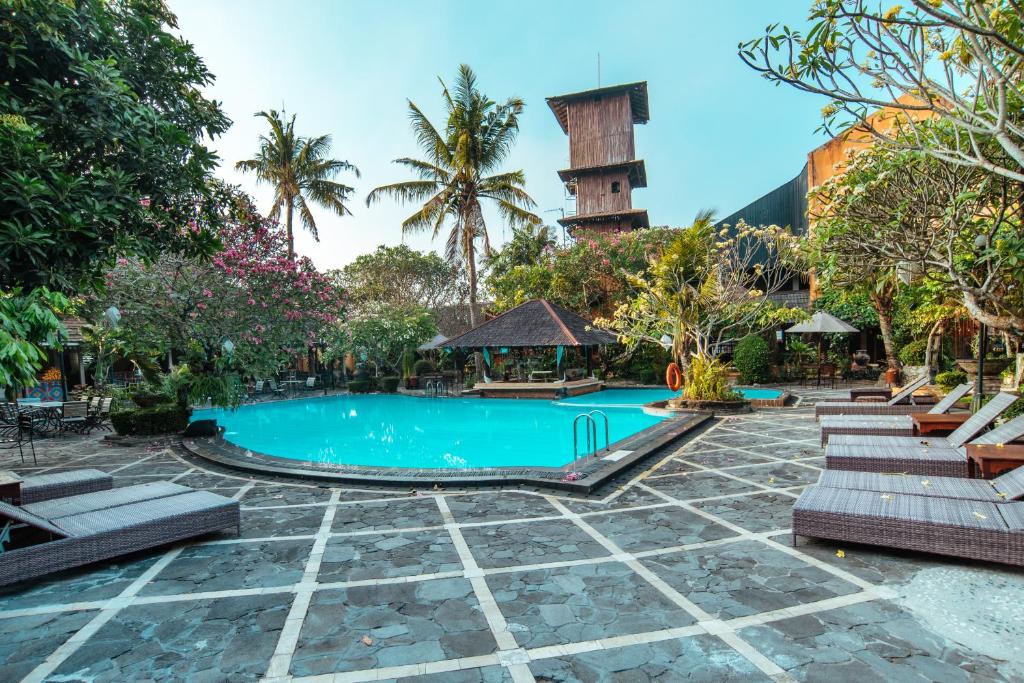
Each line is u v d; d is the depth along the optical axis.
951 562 3.78
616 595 3.49
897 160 5.48
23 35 4.46
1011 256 5.12
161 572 4.05
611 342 20.62
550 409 16.09
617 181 33.44
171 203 6.01
